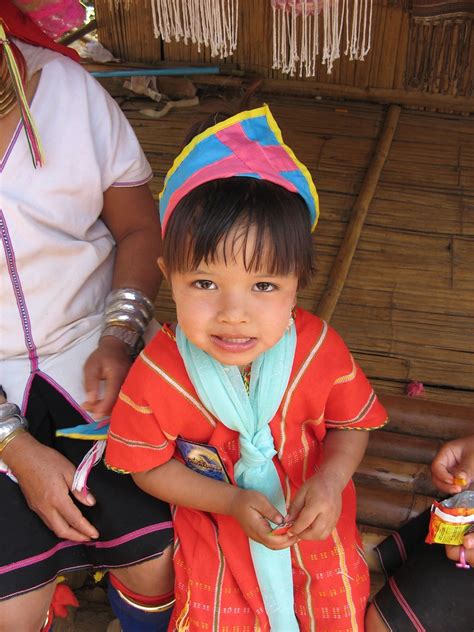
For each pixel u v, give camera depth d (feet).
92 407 4.57
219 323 3.76
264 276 3.68
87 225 4.91
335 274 7.90
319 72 10.87
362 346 7.16
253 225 3.57
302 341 4.18
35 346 4.86
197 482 4.22
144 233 5.18
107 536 4.49
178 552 4.40
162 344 4.22
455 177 9.51
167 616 4.79
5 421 4.43
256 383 4.09
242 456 4.22
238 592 4.29
